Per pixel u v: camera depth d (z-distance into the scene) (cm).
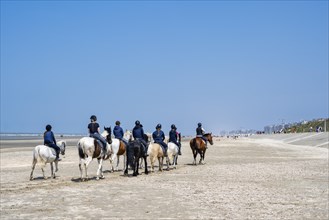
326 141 7594
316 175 2486
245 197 1653
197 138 3216
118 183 2080
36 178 2380
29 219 1248
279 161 3672
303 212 1371
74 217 1275
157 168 2956
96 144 2162
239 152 5231
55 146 2353
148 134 3028
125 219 1248
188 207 1435
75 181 2181
